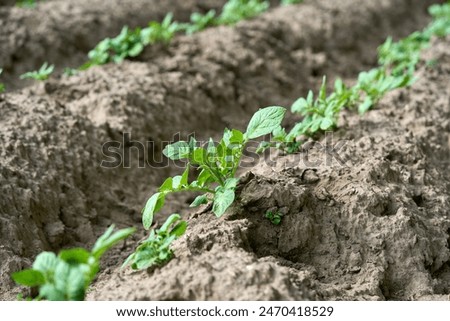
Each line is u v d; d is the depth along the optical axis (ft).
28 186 19.80
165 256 14.51
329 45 37.04
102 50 28.43
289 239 16.56
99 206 21.70
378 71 24.61
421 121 23.89
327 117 20.80
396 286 16.03
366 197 17.19
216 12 42.55
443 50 32.22
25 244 18.63
